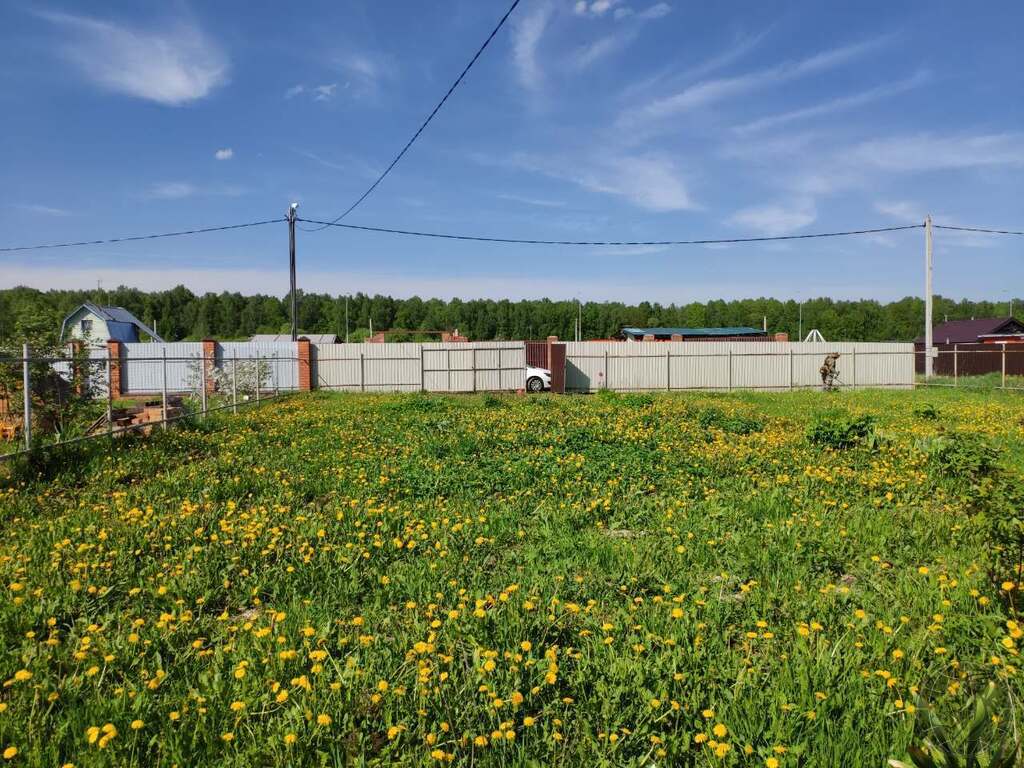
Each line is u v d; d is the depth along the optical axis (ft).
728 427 35.32
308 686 7.98
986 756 6.06
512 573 12.92
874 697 8.02
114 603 11.55
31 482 20.77
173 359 35.68
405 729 7.52
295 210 77.10
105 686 8.69
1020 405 51.13
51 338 36.47
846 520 16.26
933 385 78.74
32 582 11.77
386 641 9.86
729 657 9.15
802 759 7.06
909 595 11.34
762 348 83.46
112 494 19.39
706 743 7.09
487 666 8.30
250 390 62.18
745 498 18.39
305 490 20.18
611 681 8.57
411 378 76.59
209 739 7.38
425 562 13.26
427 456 26.14
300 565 13.08
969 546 13.97
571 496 18.94
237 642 9.80
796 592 11.64
